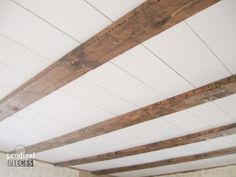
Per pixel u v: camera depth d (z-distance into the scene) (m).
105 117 3.42
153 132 3.94
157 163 5.63
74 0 1.67
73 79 2.37
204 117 3.38
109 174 6.77
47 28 1.89
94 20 1.81
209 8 1.71
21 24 1.85
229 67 2.35
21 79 2.52
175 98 2.84
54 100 2.98
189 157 5.18
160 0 1.55
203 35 1.96
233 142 4.37
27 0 1.67
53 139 4.21
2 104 2.88
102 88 2.71
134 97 2.90
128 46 1.94
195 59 2.24
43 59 2.22
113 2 1.67
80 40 1.99
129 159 5.45
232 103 2.99
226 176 5.79
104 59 2.08
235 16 1.78
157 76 2.49
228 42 2.03
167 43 2.05
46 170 5.57
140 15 1.66
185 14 1.65
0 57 2.22
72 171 6.13
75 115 3.37
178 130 3.85
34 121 3.58
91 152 4.96
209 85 2.60
